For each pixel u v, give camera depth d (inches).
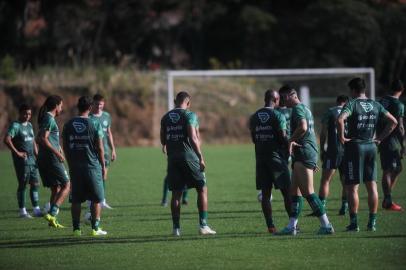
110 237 1598.2
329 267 1228.5
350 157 1561.3
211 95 5782.5
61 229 1744.6
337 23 6505.9
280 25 6791.3
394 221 1745.8
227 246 1439.5
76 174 1581.0
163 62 7194.9
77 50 6840.6
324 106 5669.3
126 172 3275.1
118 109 5452.8
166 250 1413.6
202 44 7190.0
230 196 2397.9
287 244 1444.4
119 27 7052.2
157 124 5462.6
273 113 1567.4
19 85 5487.2
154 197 2405.3
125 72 5807.1
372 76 4320.9
